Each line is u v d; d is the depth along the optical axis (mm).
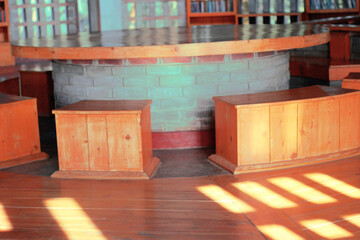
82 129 3514
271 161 3592
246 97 3717
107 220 2814
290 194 3105
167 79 4145
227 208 2930
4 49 8578
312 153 3693
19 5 8977
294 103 3561
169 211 2914
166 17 9367
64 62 4430
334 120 3740
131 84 4180
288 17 8938
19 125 3932
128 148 3496
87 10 9453
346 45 5945
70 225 2762
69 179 3533
